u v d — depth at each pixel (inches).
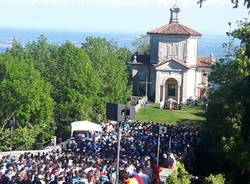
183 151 2230.6
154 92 5324.8
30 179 1496.1
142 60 5467.5
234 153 1273.4
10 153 2340.1
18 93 3398.1
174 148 2311.8
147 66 5408.5
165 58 5300.2
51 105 3523.6
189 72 5236.2
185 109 4648.1
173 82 5260.8
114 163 1806.1
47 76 3902.6
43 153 2097.7
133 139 2503.7
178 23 5433.1
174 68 5231.3
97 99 3949.3
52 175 1552.7
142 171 1437.0
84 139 2546.8
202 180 1507.1
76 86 3831.2
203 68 5260.8
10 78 3425.2
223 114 1883.6
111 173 1537.9
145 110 4458.7
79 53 3941.9
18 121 3430.1
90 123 2832.2
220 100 1996.8
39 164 1744.6
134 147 2281.0
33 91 3425.2
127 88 4805.6
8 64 3481.8
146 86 5364.2
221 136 1834.4
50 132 3597.4
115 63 4685.0
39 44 5039.4
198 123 3826.3
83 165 1740.9
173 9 5531.5
